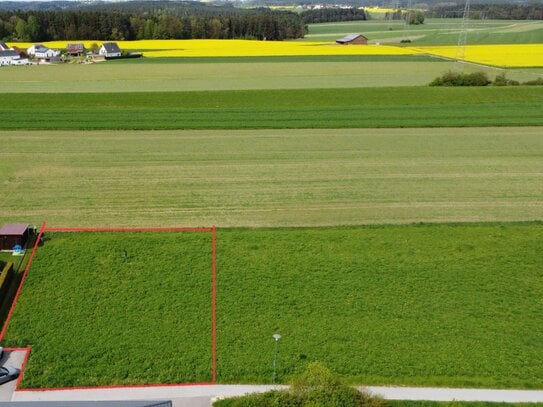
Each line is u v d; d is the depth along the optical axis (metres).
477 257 32.69
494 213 39.12
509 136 57.41
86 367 24.02
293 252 32.72
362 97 73.81
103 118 61.81
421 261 32.12
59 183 43.28
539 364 24.34
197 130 57.94
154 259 31.58
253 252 32.59
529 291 29.61
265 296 28.69
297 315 27.34
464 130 59.22
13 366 23.83
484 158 50.72
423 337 25.97
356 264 31.61
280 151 51.66
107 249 32.34
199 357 24.64
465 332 26.38
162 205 39.44
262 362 24.30
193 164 47.91
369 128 59.44
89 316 27.14
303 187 43.25
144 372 23.77
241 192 42.03
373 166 48.12
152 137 55.44
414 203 40.62
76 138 54.84
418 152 52.03
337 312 27.61
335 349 25.09
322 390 20.83
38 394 22.28
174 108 67.00
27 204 39.19
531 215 38.88
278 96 74.19
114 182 43.66
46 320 26.80
